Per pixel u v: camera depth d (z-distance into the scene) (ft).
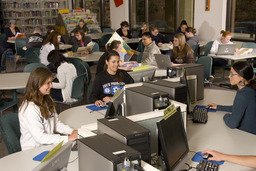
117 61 9.86
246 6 21.89
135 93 6.88
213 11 23.97
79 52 18.86
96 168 4.31
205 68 14.92
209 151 6.30
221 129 7.79
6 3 36.83
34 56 19.48
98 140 4.63
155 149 6.17
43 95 7.44
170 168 5.19
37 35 22.58
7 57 30.25
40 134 7.06
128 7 33.96
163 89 7.39
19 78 13.15
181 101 7.36
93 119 8.57
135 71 9.34
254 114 7.75
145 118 5.87
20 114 7.23
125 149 4.28
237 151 6.61
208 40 24.95
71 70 12.34
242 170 5.86
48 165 4.03
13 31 29.17
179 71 9.17
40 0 38.50
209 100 10.21
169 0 28.78
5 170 5.82
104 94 9.98
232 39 23.32
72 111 9.21
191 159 6.25
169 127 5.49
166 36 27.40
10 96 18.21
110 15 37.14
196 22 25.88
